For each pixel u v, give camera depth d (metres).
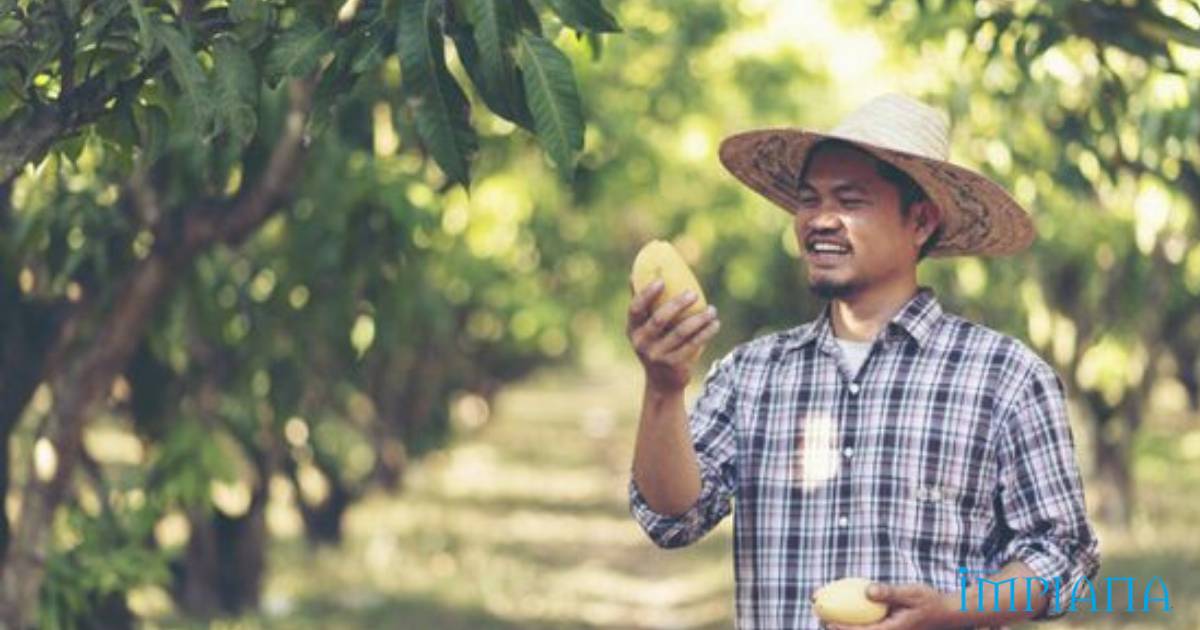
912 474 4.42
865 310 4.54
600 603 17.52
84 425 8.62
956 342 4.47
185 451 9.99
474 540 21.91
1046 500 4.39
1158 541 17.94
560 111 4.46
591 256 22.45
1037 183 10.48
